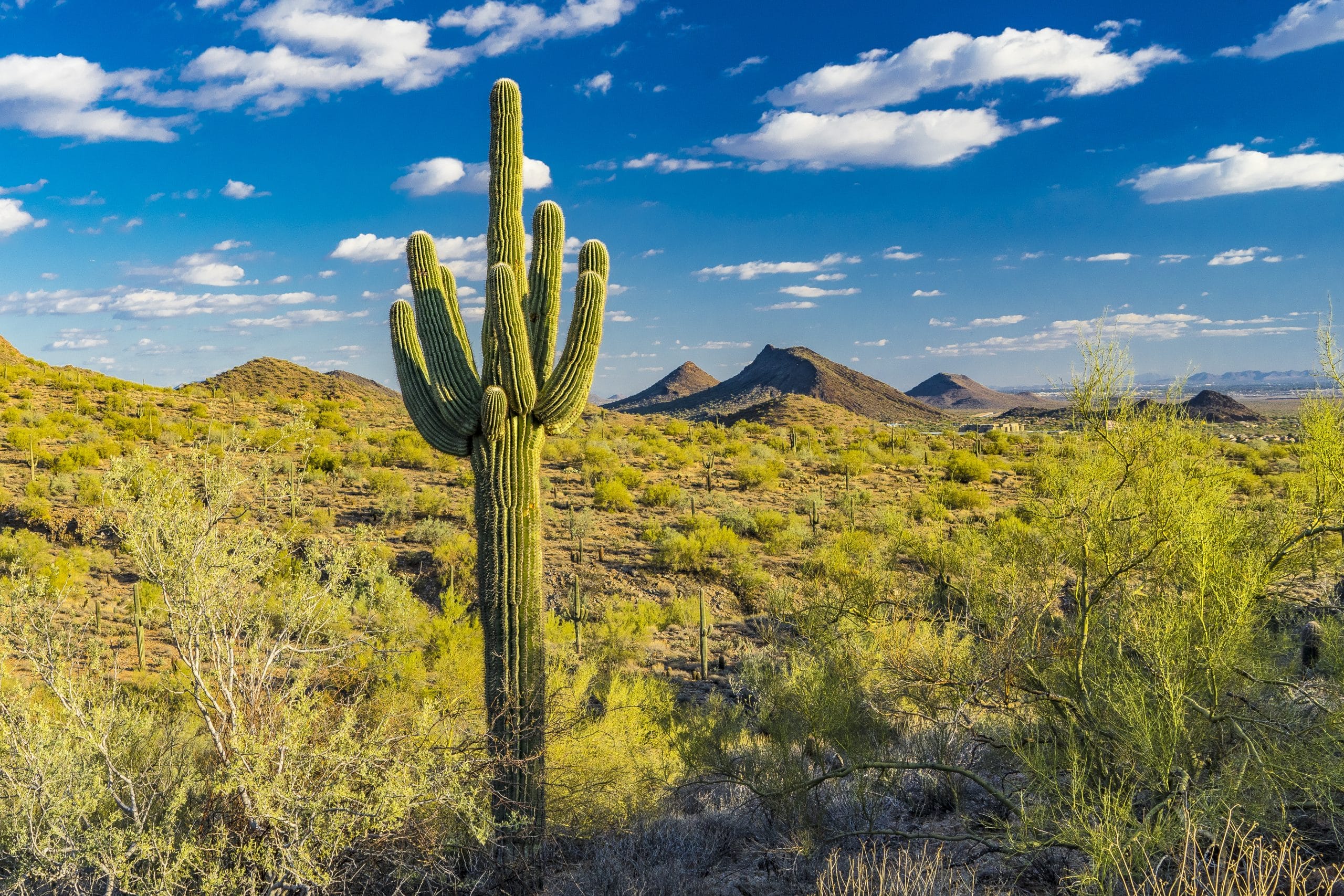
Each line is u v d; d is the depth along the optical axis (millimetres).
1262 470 23422
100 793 4496
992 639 6125
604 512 32562
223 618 5320
